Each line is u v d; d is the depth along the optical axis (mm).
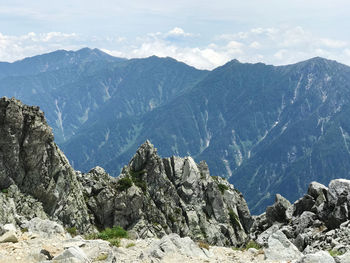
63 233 26688
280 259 22812
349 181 35969
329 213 35875
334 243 28250
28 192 58125
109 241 25781
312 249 29891
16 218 50844
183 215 90312
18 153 57125
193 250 23531
